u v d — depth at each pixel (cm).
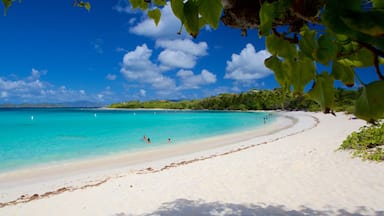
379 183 793
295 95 75
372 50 52
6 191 1180
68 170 1587
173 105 16300
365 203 689
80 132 3638
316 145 1452
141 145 2530
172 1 80
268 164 1113
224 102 13312
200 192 857
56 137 3122
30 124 4984
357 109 56
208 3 73
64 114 9706
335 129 2475
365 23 48
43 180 1366
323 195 756
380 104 53
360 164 977
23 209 862
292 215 661
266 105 11531
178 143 2627
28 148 2392
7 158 1961
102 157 1978
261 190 830
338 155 1138
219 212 704
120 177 1181
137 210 762
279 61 76
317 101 73
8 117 7419
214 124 4912
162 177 1077
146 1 130
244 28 82
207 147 2297
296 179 896
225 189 864
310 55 71
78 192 982
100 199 878
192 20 75
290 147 1500
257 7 78
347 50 73
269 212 685
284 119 5844
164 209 750
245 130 3744
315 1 65
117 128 4219
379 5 50
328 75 72
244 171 1038
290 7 68
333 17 52
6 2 142
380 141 1122
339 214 648
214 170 1103
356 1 51
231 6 80
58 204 874
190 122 5459
